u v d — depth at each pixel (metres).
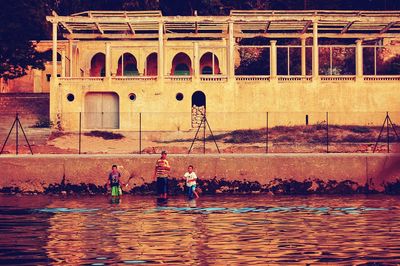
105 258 21.70
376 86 68.81
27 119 69.56
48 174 44.50
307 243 24.56
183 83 68.62
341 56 89.31
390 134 64.81
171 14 98.94
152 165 44.28
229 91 68.50
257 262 21.05
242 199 41.16
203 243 24.62
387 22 70.62
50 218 31.61
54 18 68.75
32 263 20.80
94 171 44.34
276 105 68.56
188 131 66.38
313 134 64.50
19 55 77.81
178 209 35.69
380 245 24.03
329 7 99.00
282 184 44.34
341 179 44.38
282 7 99.12
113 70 83.69
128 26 74.12
